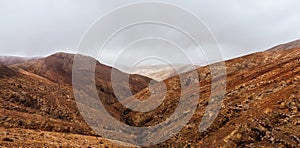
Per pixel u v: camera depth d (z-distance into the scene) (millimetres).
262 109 32656
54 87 64250
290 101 31047
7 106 46312
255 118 30359
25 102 51062
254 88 43406
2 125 37875
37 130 37844
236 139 28656
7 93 50625
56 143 29578
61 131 41250
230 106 39562
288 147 25031
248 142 27812
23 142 27250
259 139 27703
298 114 28844
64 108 53781
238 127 29750
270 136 26922
